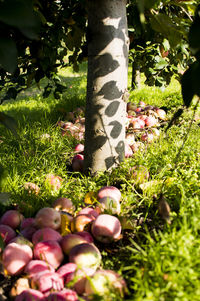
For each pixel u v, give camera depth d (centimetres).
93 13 289
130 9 376
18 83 451
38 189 294
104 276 163
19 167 340
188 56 360
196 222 193
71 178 342
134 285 180
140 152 379
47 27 385
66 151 404
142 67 460
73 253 193
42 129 463
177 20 220
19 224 240
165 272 170
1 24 125
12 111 651
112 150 322
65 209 257
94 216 243
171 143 405
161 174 304
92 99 311
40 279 175
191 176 284
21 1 125
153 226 251
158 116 524
